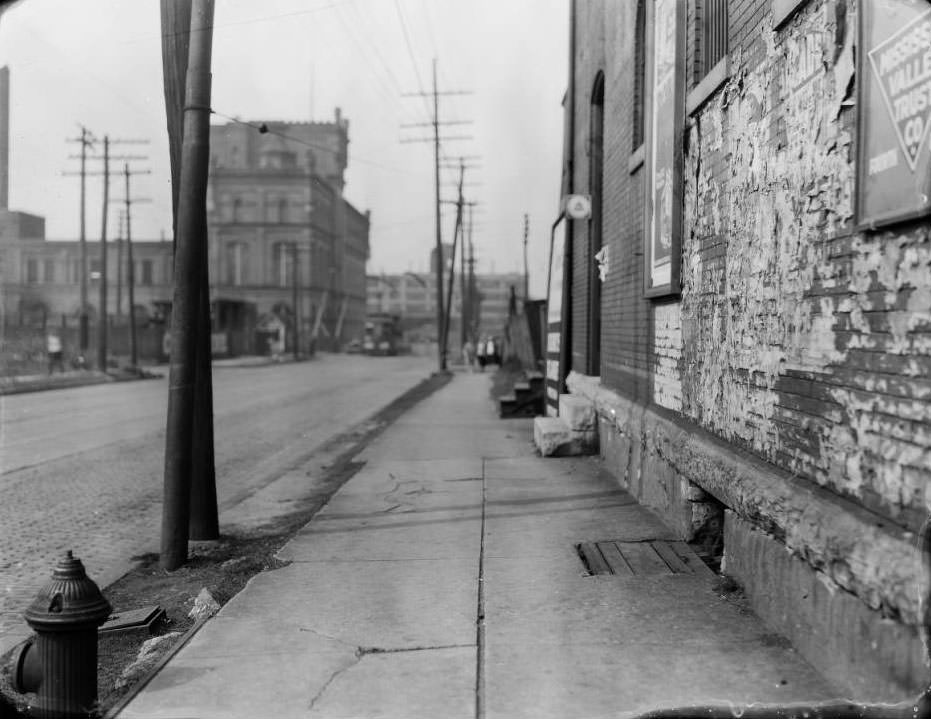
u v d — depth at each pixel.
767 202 4.70
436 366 53.66
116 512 9.01
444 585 5.52
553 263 14.77
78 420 18.62
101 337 38.22
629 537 6.56
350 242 97.56
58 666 3.75
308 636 4.68
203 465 7.55
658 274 7.28
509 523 7.30
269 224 78.69
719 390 5.64
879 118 3.35
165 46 7.14
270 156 78.56
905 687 3.10
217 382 34.06
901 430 3.26
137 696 3.94
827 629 3.74
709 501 6.24
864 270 3.54
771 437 4.63
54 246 62.19
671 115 6.76
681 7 6.54
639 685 3.79
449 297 42.56
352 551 6.59
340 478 10.82
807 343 4.13
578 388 12.31
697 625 4.50
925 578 3.02
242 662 4.32
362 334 102.62
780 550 4.32
